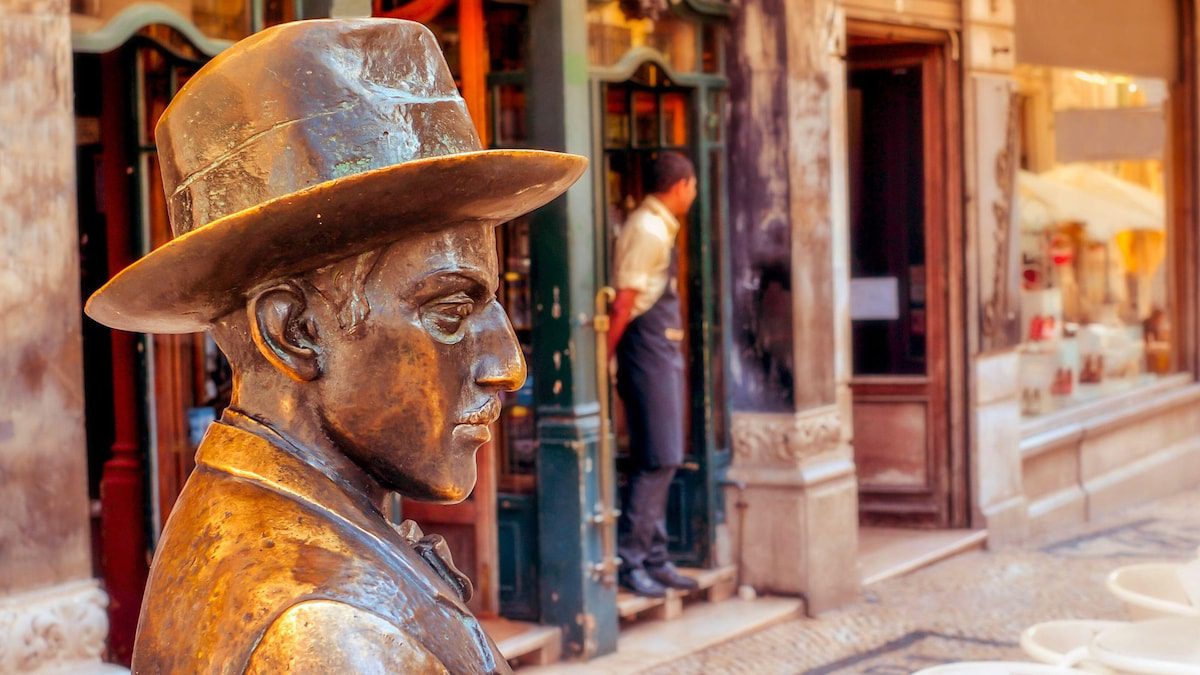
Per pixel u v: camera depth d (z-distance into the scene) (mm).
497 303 1459
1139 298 11070
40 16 3666
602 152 6047
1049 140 9703
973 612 7016
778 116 6730
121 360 5305
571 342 5742
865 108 8633
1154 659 2510
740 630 6375
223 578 1299
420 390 1383
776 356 6809
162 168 1430
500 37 5766
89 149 5355
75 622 3730
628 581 6371
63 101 3719
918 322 8617
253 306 1360
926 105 8461
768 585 6844
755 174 6801
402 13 5824
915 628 6695
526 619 5914
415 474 1398
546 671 5688
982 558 8234
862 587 7355
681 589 6480
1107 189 10586
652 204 6105
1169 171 11531
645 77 6434
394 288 1371
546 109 5680
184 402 5227
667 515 6855
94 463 5609
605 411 5871
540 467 5832
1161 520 9750
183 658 1283
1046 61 9570
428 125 1374
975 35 8383
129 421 5316
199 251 1310
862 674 5957
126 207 5199
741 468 6883
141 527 5289
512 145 5770
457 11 5715
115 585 5320
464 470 1427
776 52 6719
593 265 5844
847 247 7332
